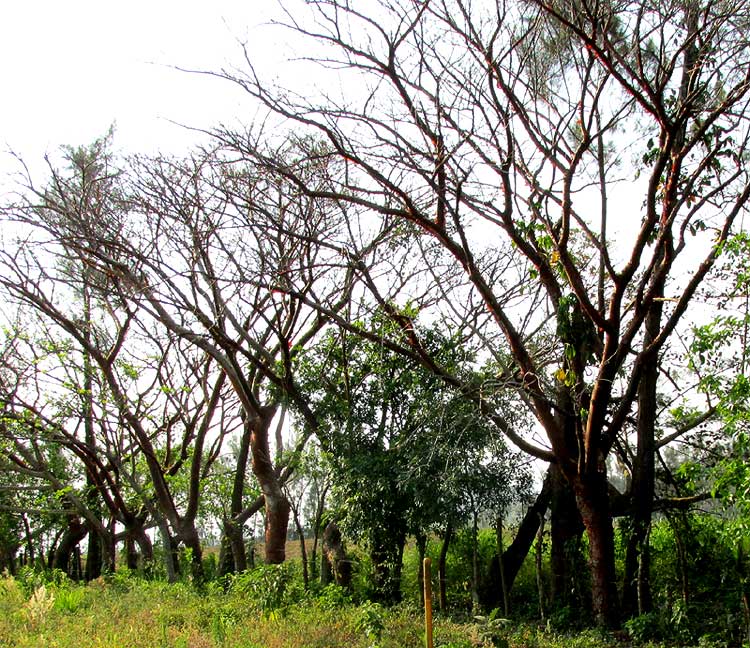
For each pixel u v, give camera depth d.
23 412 23.38
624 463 17.41
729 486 11.96
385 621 11.99
